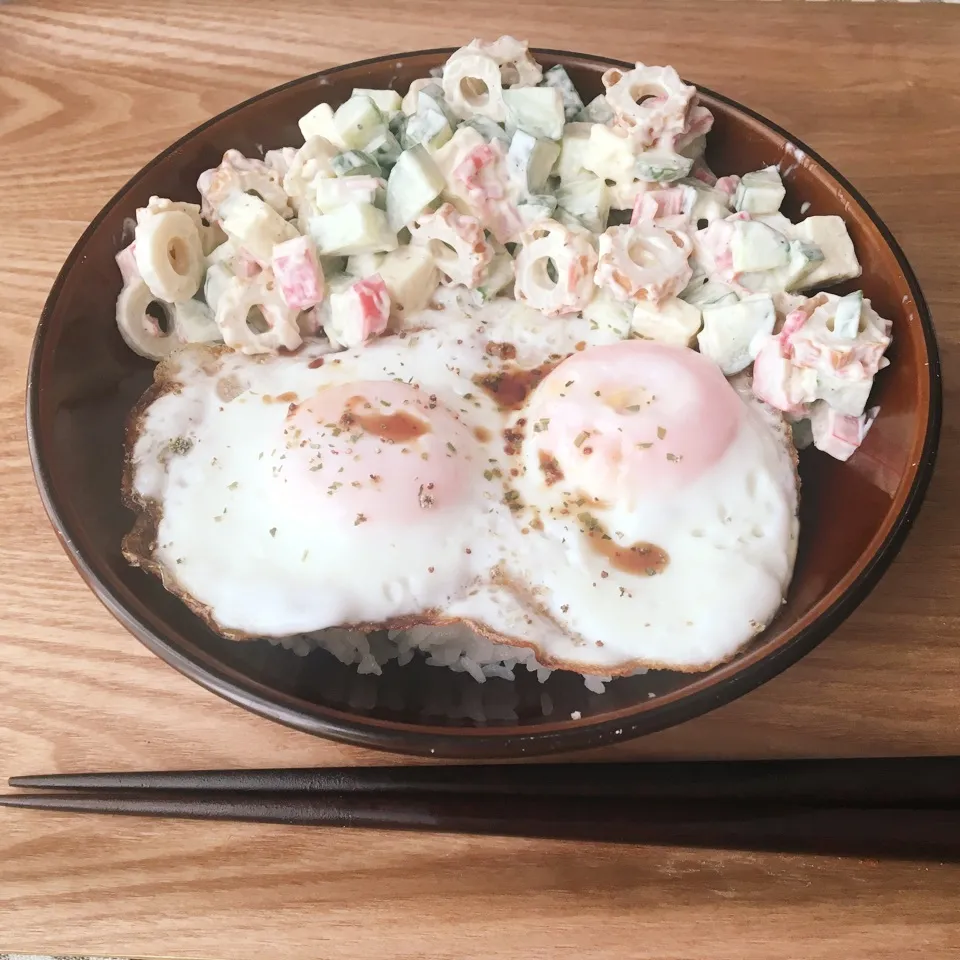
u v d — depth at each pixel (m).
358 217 0.27
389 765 0.24
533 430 0.25
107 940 0.23
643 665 0.23
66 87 0.36
